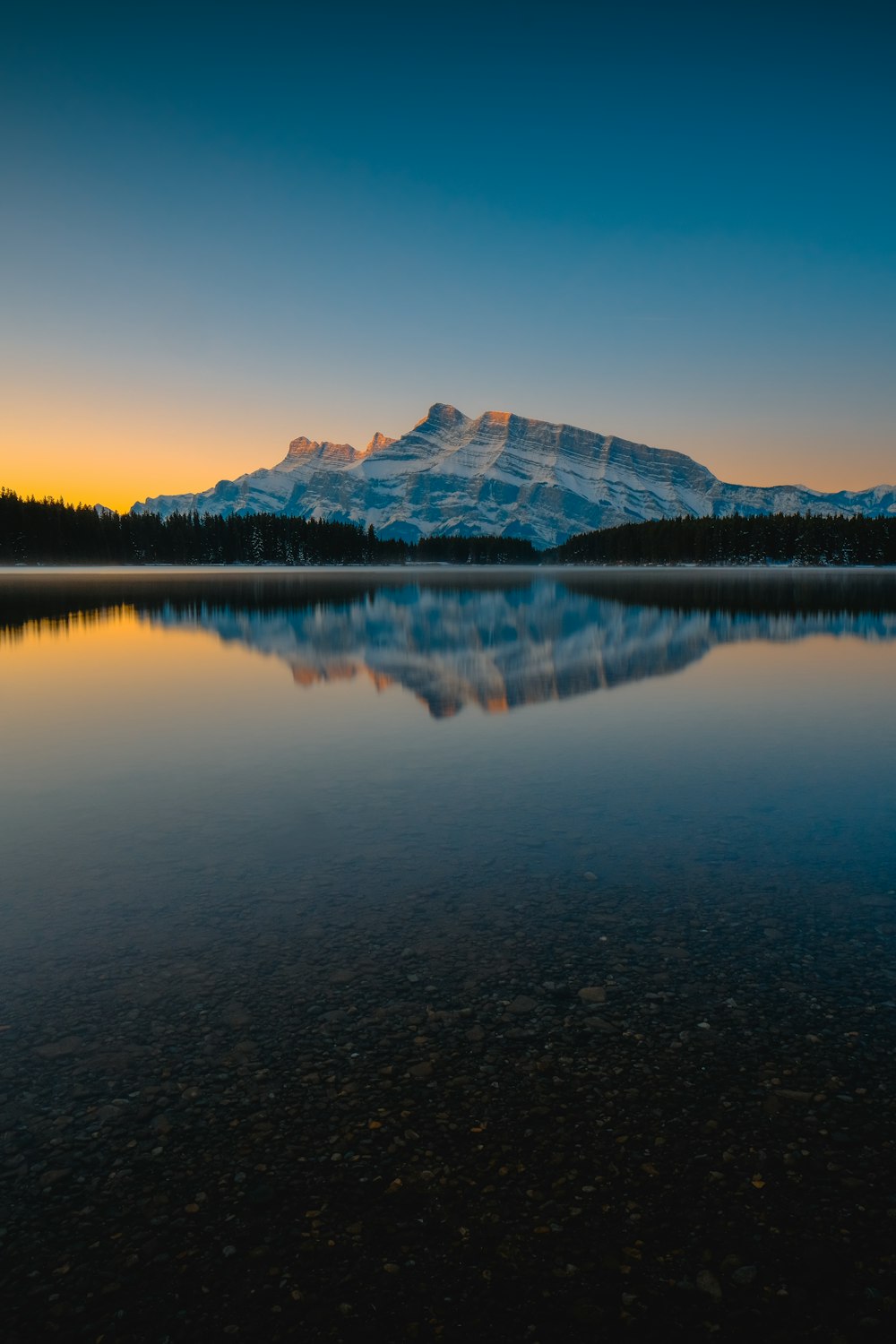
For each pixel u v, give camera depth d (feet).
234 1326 10.32
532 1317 10.32
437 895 23.71
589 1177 12.60
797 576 402.52
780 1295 10.57
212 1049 16.14
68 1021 17.25
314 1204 12.20
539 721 51.03
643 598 212.43
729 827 29.91
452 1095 14.58
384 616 151.53
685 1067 15.26
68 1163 13.14
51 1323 10.41
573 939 20.75
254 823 30.86
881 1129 13.55
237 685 66.74
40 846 28.55
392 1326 10.27
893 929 21.17
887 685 65.51
